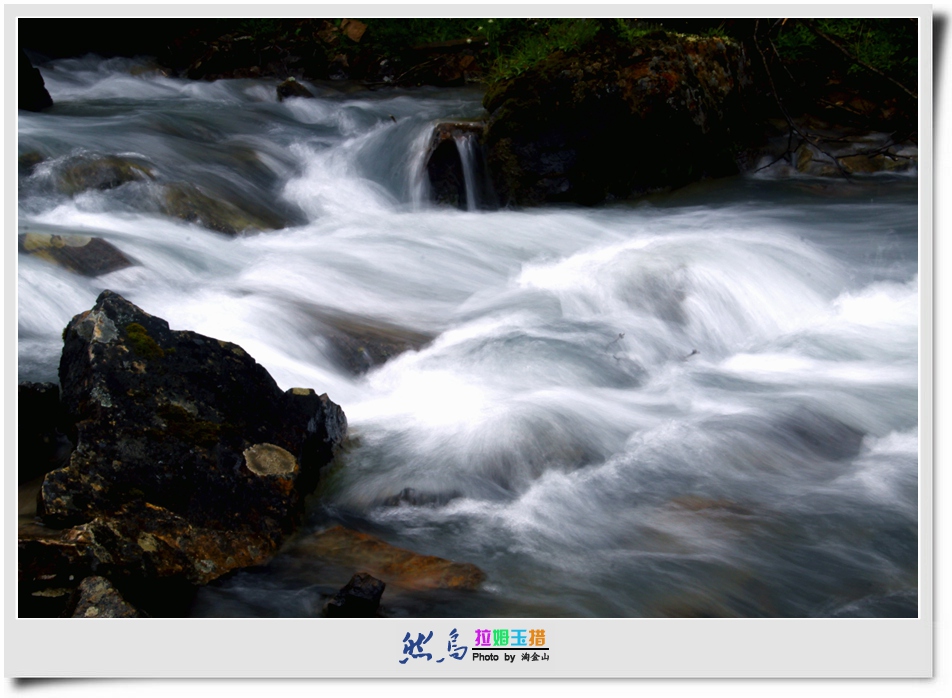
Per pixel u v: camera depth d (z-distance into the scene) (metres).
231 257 5.77
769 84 8.54
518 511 3.18
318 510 3.13
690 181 7.78
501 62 8.90
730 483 3.40
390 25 11.69
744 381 4.39
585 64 7.34
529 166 7.43
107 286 4.85
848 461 3.62
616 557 2.93
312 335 4.54
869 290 5.52
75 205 6.03
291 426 3.19
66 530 2.57
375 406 3.98
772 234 6.24
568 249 6.33
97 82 11.51
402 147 8.02
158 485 2.78
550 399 3.88
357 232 6.67
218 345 3.23
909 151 8.03
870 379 4.37
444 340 4.68
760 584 2.79
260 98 10.94
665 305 5.14
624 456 3.55
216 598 2.62
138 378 2.98
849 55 8.16
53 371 3.86
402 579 2.74
